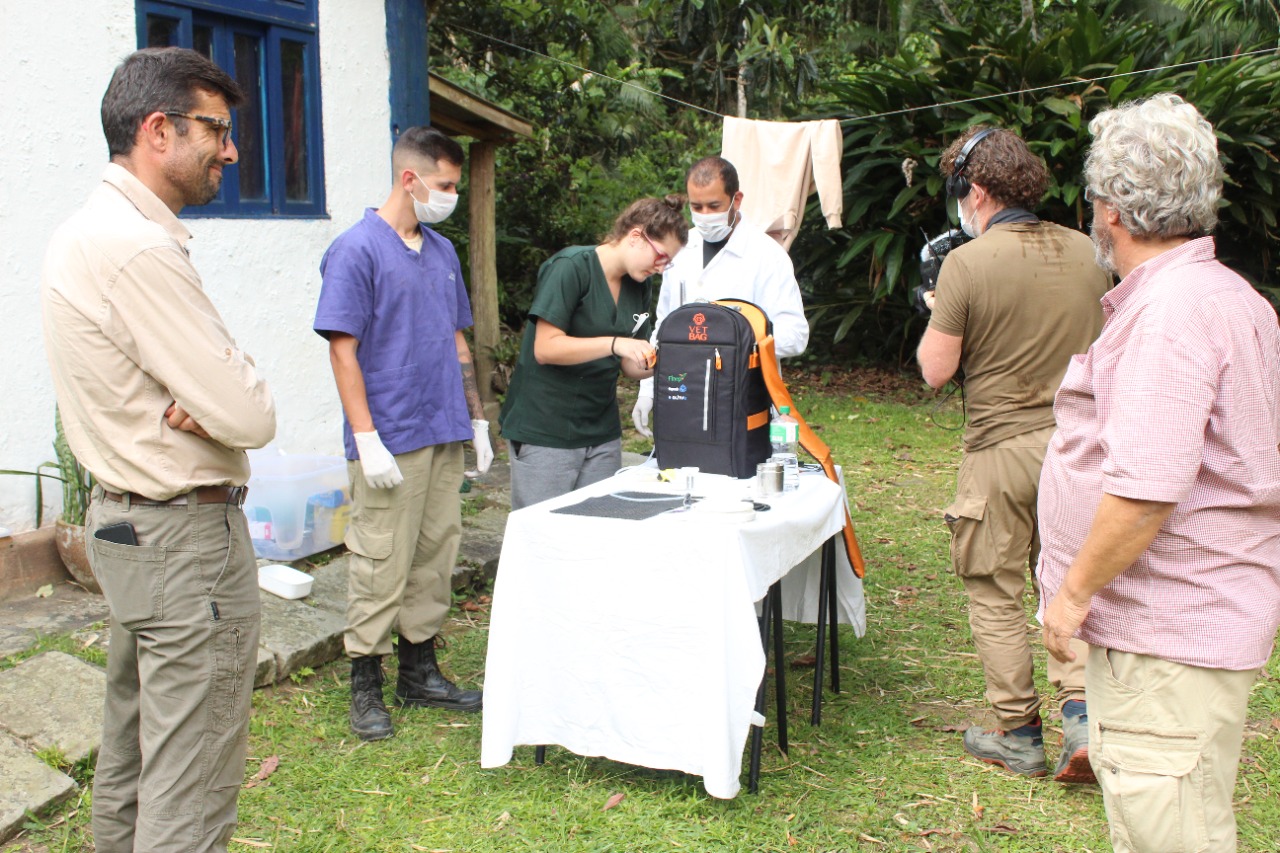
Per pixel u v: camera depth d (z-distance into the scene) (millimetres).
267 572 4070
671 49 14211
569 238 11055
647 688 2822
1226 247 9641
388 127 5305
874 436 7660
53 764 2908
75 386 2016
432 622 3465
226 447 2109
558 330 3432
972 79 9211
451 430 3359
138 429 2016
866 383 9797
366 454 3088
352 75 5094
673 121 14242
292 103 4887
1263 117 8750
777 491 3117
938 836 2771
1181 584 1899
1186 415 1788
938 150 9086
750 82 12750
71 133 4066
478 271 7746
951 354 3010
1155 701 1925
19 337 3988
